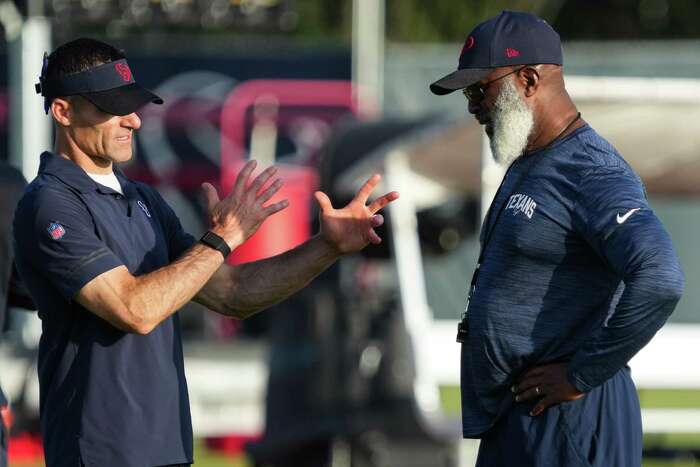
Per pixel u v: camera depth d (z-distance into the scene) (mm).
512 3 123000
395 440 33062
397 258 37406
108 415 18562
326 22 122938
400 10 121000
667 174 43281
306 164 69812
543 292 18422
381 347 33594
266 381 34438
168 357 19141
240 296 20500
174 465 19031
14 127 45625
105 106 18672
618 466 18375
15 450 43094
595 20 127062
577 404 18375
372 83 72375
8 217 21188
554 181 18359
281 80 72500
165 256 19594
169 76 72312
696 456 48375
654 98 36281
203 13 50375
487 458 19188
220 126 70125
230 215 19141
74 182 18812
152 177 69688
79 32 63250
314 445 33219
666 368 48125
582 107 37969
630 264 17328
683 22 126375
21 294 22047
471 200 43344
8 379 44188
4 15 45438
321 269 20656
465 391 19422
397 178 39281
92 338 18734
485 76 18891
